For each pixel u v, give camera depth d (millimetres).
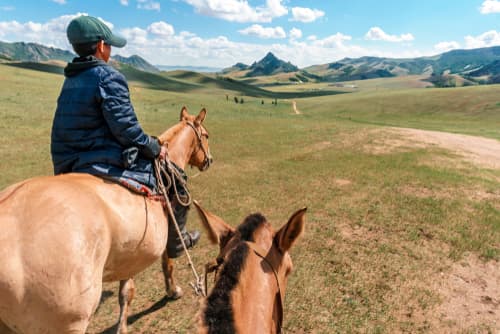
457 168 13055
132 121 3051
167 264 4820
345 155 15297
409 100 81000
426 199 9438
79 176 2855
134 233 2936
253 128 24312
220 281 1653
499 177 12188
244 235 2002
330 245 6809
